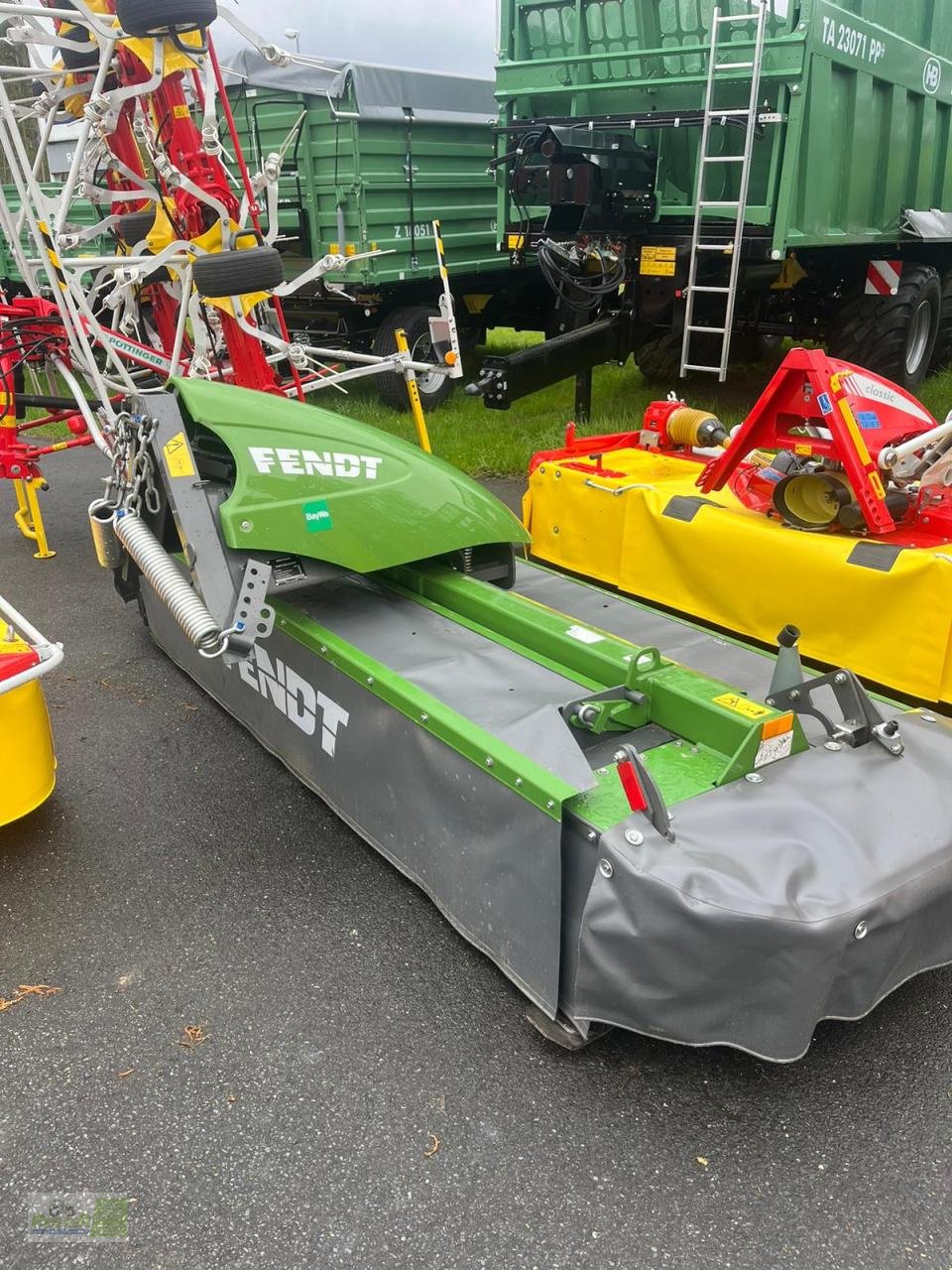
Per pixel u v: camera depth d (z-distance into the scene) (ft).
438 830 7.72
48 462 24.52
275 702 9.98
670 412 14.76
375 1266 5.59
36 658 8.52
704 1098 6.63
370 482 9.37
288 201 25.45
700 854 6.12
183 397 8.89
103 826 9.69
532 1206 5.92
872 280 22.49
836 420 10.56
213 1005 7.45
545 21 20.86
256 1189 6.04
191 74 13.74
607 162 20.10
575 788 6.40
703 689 7.47
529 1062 6.92
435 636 8.97
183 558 9.66
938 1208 5.90
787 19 17.90
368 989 7.58
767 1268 5.56
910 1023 7.26
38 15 11.83
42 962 7.92
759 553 11.47
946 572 9.87
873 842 6.37
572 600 10.82
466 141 28.07
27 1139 6.38
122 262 13.17
